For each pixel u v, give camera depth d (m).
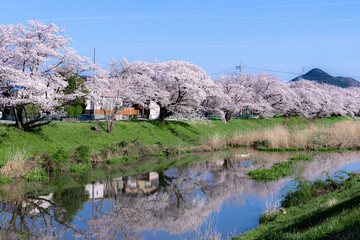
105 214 14.05
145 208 15.03
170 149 33.22
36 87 22.33
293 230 8.70
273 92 64.56
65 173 21.97
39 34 26.16
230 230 11.70
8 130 25.30
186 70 41.41
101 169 23.97
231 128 52.31
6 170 19.33
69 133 29.66
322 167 24.44
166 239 11.14
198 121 48.16
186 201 16.27
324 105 75.69
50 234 11.49
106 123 35.28
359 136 43.56
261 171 22.23
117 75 39.91
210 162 28.16
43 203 15.19
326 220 8.41
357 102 99.88
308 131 43.94
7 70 22.53
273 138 38.09
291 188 17.03
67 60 26.77
